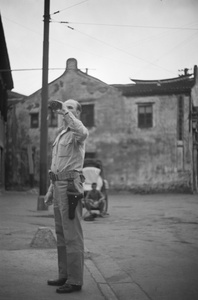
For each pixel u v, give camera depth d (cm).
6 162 3200
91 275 485
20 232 825
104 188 1490
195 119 2933
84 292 414
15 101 3303
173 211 1398
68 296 397
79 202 430
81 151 438
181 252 647
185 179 2834
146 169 2906
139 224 1032
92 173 1538
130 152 2942
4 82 2652
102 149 2995
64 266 436
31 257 559
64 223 423
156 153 2898
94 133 3019
